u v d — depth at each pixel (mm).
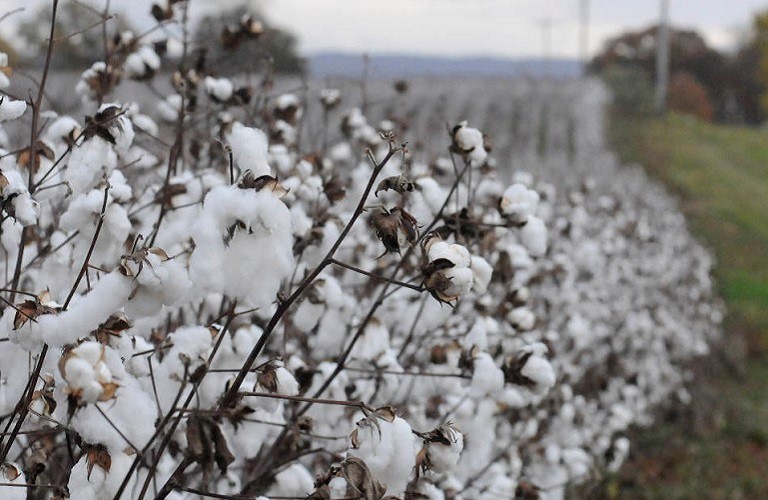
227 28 3545
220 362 2143
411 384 3049
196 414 1720
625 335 8281
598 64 78250
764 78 70188
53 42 2369
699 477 8086
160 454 1788
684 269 12523
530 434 4293
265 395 1812
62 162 2850
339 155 4324
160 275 1694
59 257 2318
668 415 9477
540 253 2707
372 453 1784
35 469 2078
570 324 5820
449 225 2705
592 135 35375
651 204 15734
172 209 2734
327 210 3014
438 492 2346
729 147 39188
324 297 2742
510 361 2701
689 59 76750
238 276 1568
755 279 17125
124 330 1833
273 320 1794
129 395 1761
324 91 4324
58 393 1795
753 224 22312
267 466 2441
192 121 3572
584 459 4449
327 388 2689
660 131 41688
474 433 3049
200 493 1840
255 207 1561
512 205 2686
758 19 67625
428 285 1866
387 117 5352
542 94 45125
